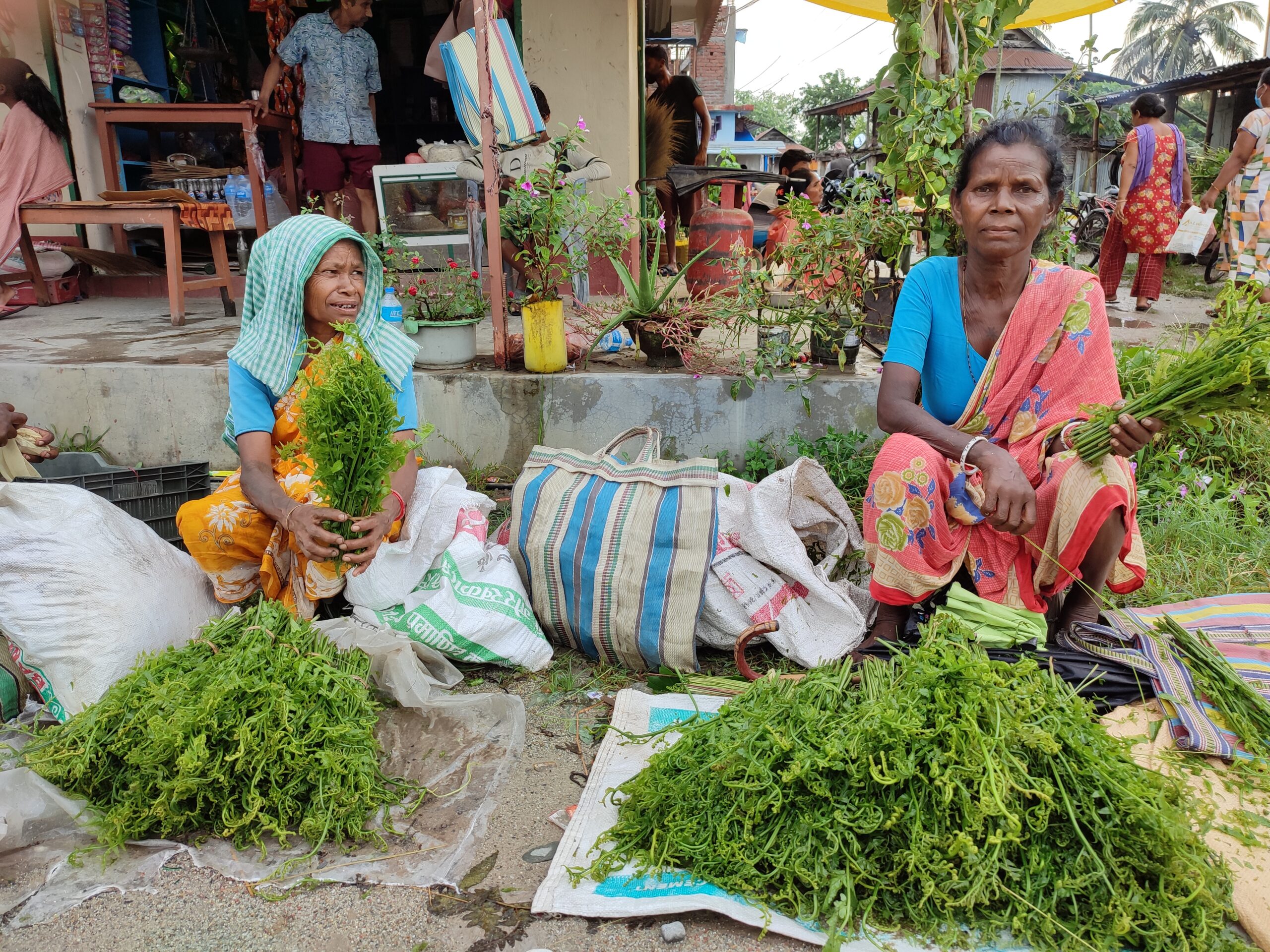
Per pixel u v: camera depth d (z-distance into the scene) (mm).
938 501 2346
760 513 2789
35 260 5805
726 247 5391
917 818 1635
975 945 1606
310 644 2260
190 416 4070
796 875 1702
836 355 3875
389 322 3922
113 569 2426
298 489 2600
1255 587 2955
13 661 2459
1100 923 1588
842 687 1938
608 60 5801
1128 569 2414
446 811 2080
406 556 2676
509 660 2697
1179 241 6277
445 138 8508
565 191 4043
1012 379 2457
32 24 6168
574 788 2178
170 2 7551
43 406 4133
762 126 34156
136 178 7371
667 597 2684
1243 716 2145
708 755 1896
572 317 5121
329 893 1838
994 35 3480
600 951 1686
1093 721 1913
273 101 7051
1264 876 1727
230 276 5859
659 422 3875
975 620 2412
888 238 3670
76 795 2025
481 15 3701
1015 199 2320
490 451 3992
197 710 1946
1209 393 2047
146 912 1795
